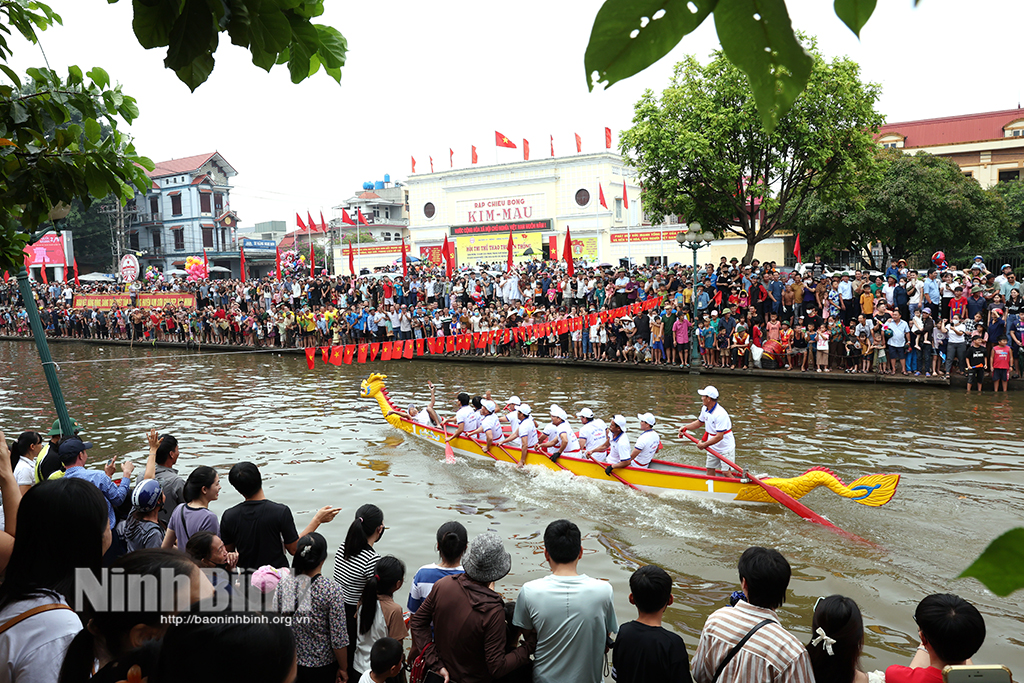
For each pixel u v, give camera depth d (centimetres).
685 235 2270
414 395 2080
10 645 257
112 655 240
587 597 430
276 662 207
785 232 3841
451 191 4459
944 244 3659
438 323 2909
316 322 3269
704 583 780
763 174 2592
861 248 3834
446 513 1030
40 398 2141
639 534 934
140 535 584
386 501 1092
